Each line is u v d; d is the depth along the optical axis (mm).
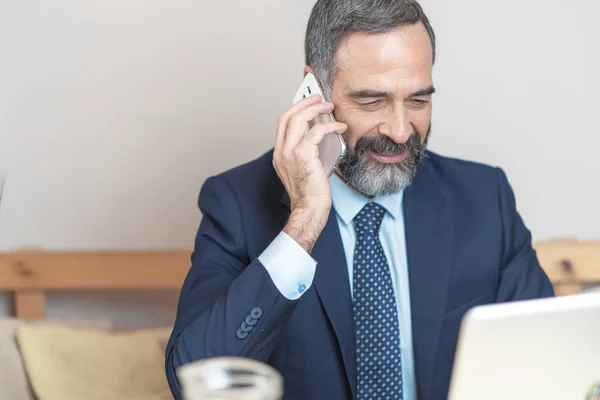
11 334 2615
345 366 1950
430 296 2020
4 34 2881
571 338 1093
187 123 2914
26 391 2535
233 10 2863
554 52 2891
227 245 2035
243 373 980
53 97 2908
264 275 1733
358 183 1917
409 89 1836
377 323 1990
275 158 1843
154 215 2961
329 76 1896
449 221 2094
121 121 2916
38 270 2836
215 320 1739
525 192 2957
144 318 3025
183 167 2936
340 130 1820
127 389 2564
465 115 2922
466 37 2889
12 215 2959
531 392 1104
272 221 2047
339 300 1968
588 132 2926
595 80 2902
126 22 2873
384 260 2014
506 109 2916
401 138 1850
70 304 3000
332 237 1995
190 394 951
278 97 2900
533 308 1074
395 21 1827
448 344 2059
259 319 1728
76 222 2967
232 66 2889
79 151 2934
